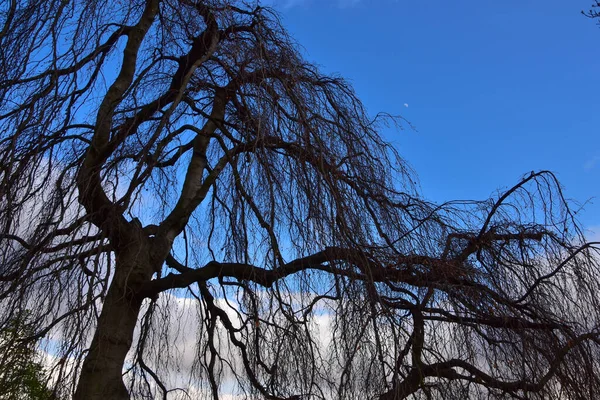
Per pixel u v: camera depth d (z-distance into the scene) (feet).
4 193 12.61
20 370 11.32
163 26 17.29
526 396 13.21
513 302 14.34
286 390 13.50
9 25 13.83
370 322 12.44
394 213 15.81
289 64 16.55
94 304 11.66
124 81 15.46
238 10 17.87
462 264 14.94
